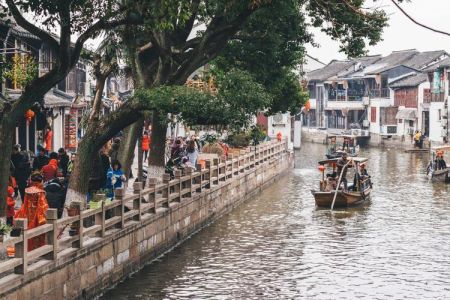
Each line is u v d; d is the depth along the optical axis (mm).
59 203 19828
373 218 30969
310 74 105500
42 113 32906
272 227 28766
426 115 78625
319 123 101250
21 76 21828
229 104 20344
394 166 56031
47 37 17547
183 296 18812
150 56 25516
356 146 63750
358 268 22109
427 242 25906
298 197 37688
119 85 62188
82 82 47781
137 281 19969
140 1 17516
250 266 22156
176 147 33625
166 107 19719
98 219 18266
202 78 31375
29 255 14414
